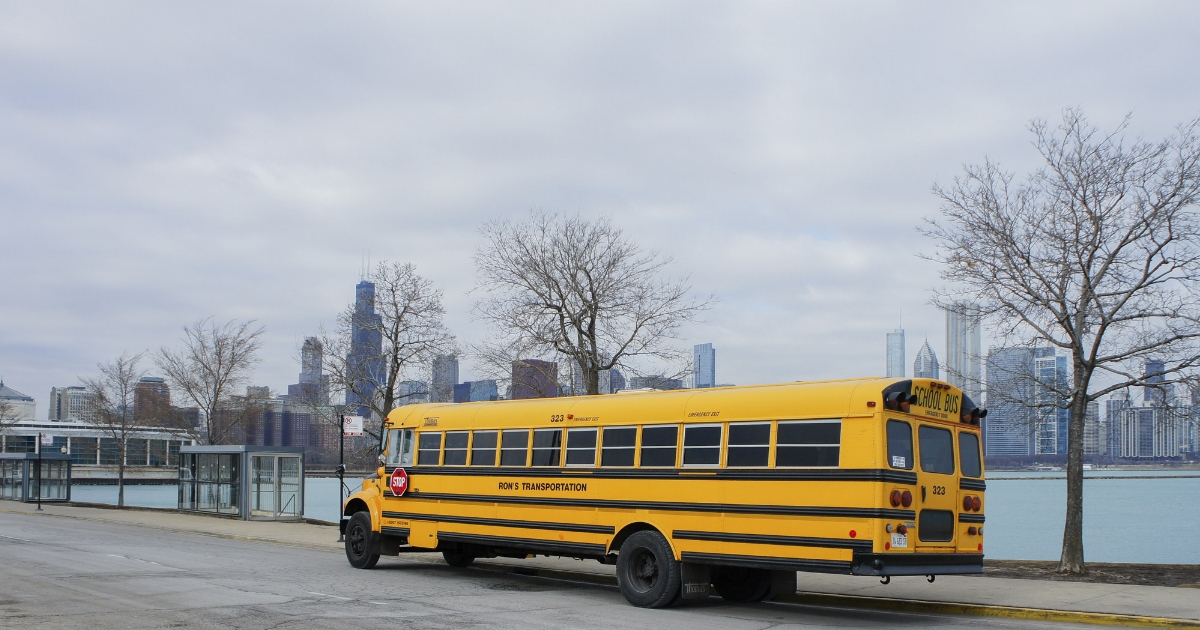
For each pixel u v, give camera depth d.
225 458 33.78
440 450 16.72
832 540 11.52
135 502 60.22
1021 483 116.31
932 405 12.21
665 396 13.70
